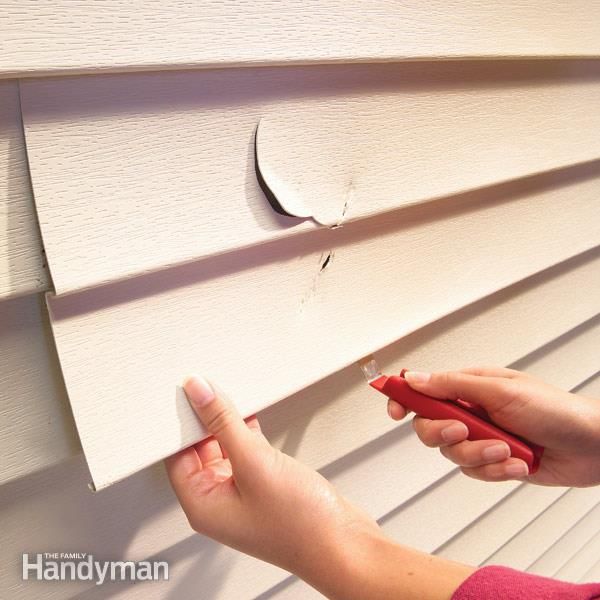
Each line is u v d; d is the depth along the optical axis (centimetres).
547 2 63
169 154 42
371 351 58
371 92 52
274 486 47
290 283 52
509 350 82
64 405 45
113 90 39
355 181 52
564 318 90
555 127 71
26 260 39
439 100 58
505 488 97
